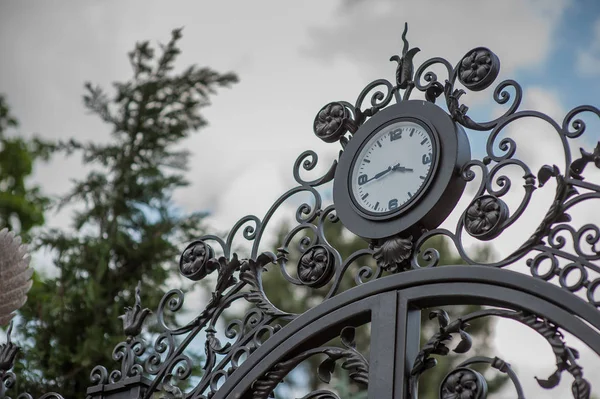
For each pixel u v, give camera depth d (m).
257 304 4.02
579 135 3.55
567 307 3.31
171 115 6.89
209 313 4.14
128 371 4.16
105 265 6.10
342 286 7.91
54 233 6.41
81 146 6.91
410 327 3.60
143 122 6.87
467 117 3.79
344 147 4.06
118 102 6.97
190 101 6.97
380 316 3.64
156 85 6.94
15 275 3.10
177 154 6.89
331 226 8.50
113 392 4.17
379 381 3.54
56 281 6.18
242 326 4.02
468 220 3.59
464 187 3.73
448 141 3.75
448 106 3.82
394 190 3.79
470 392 3.31
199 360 6.05
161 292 6.19
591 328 3.24
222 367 3.99
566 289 3.34
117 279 6.21
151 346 5.98
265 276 8.48
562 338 3.30
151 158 6.81
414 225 3.71
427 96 3.91
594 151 3.49
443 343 3.53
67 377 5.83
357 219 3.84
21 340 5.99
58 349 5.85
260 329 3.96
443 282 3.57
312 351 3.80
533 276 3.42
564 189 3.50
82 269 6.20
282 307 8.09
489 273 3.48
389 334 3.59
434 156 3.74
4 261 3.10
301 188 4.09
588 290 3.30
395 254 3.71
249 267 4.11
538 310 3.35
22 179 9.91
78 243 6.32
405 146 3.84
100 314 6.04
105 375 4.22
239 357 3.97
